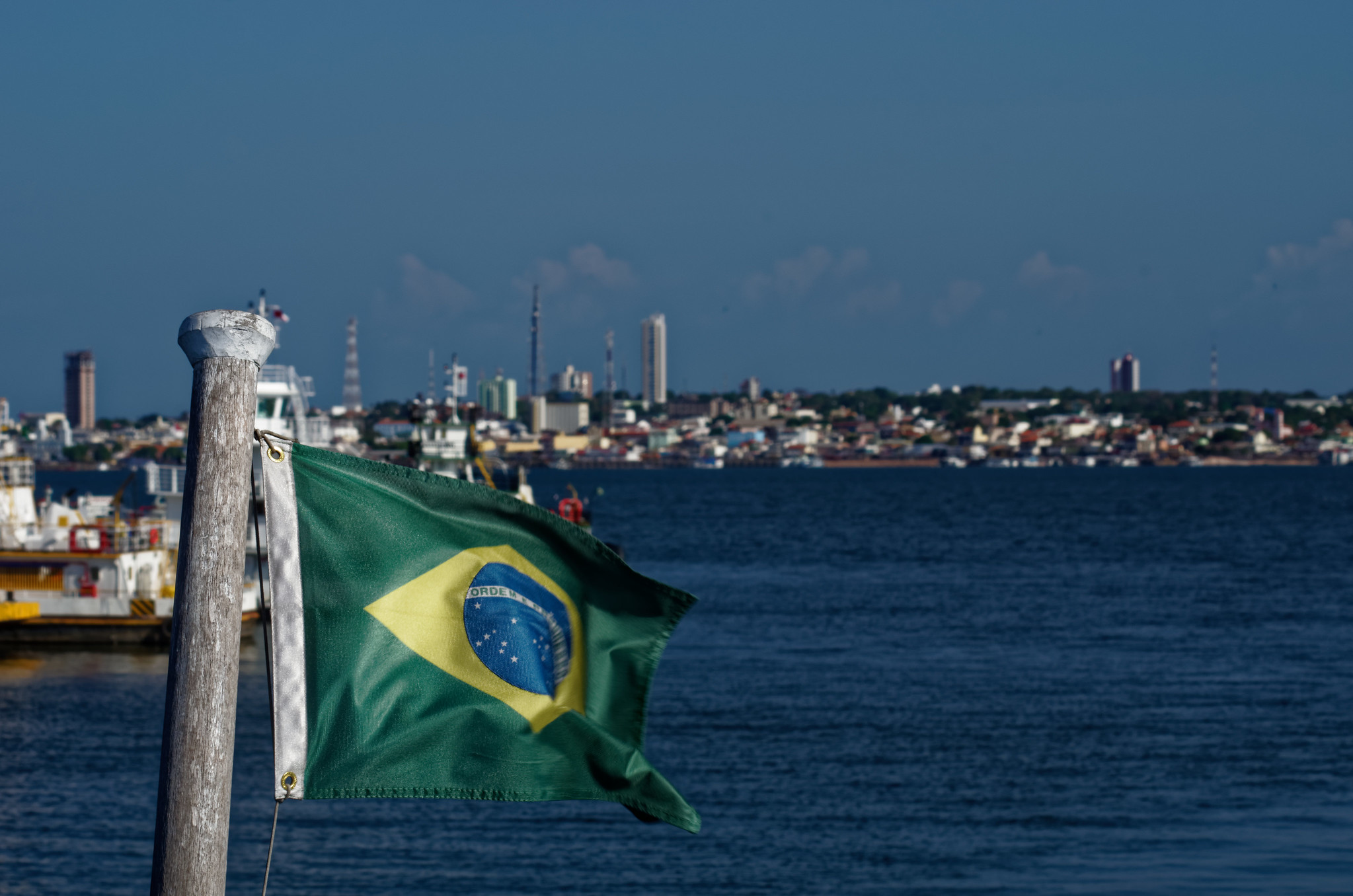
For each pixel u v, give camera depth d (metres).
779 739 61.91
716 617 112.81
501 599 14.26
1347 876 42.69
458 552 14.23
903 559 181.12
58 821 47.66
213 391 10.96
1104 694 74.31
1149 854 45.06
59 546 85.12
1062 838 46.78
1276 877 42.66
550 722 14.25
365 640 13.73
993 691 75.00
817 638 98.94
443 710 13.98
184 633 10.93
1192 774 55.38
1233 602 124.06
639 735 14.70
